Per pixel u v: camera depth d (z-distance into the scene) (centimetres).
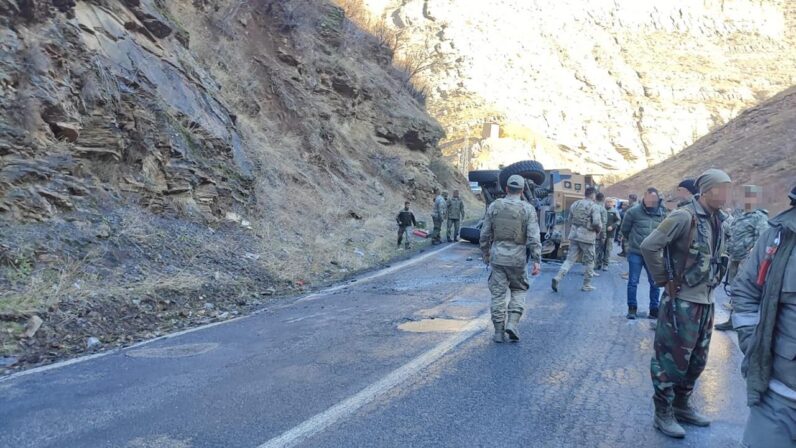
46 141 998
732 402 527
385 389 536
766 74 17762
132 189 1124
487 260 738
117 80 1198
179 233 1130
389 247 1798
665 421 449
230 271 1099
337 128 2791
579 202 1107
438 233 2028
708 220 448
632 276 863
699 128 15600
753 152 4769
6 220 857
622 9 18875
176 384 553
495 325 709
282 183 1800
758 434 293
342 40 3181
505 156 9762
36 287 763
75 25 1155
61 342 690
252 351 669
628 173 12938
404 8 13538
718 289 1223
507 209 707
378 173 2858
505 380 564
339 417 470
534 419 471
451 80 12231
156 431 444
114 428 450
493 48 13612
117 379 569
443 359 632
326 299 1013
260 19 2477
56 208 937
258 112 2052
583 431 450
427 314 873
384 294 1057
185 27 1886
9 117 952
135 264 949
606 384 559
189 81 1509
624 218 886
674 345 443
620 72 16588
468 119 11125
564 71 15300
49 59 1048
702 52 18375
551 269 1447
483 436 438
